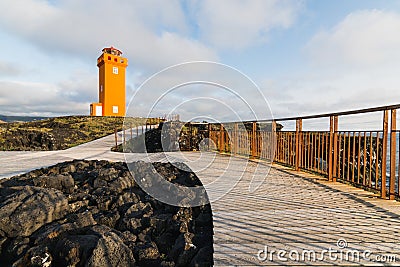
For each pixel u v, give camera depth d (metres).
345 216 2.56
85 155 8.29
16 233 2.17
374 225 2.33
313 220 2.46
